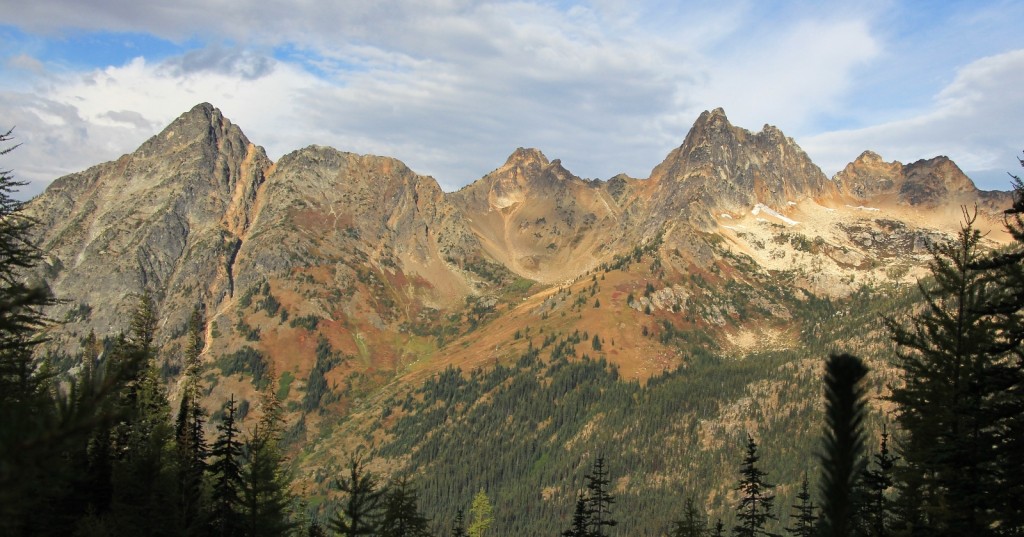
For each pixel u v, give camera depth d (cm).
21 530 3912
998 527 2875
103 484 5309
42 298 1650
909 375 3559
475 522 15025
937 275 3350
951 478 2984
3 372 2820
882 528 4116
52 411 1204
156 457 5216
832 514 1155
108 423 1236
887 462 4300
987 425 2920
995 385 2919
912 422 3438
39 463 1121
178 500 5244
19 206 3372
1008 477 2802
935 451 3072
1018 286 2889
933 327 3334
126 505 4853
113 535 4716
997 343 2978
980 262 3089
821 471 1180
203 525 5341
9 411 1166
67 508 4656
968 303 3200
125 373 1298
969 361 3152
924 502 3541
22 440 1095
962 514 2917
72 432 1145
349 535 5334
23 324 2844
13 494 1088
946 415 3150
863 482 4288
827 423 1186
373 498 5491
